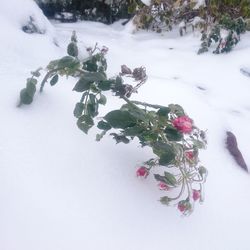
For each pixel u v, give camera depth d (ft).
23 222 1.58
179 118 1.81
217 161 2.46
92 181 1.88
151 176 2.01
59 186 1.79
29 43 2.97
